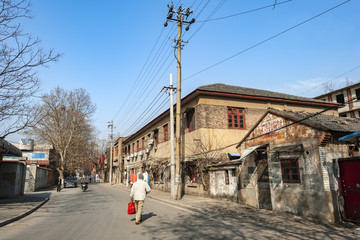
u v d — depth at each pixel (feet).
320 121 31.40
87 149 156.15
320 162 28.86
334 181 28.40
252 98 65.46
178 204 45.24
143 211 36.91
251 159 41.52
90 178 215.10
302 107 71.92
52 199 60.34
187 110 65.51
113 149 195.21
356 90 118.32
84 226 26.00
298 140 32.24
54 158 140.67
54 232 23.50
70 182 119.75
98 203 47.88
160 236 21.38
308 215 30.04
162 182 83.35
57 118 120.37
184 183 66.03
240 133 62.39
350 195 26.68
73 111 130.00
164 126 84.89
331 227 25.21
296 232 23.45
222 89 64.28
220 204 43.57
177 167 54.24
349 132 29.63
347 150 31.01
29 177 88.89
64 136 126.31
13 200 53.72
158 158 87.40
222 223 28.12
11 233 23.50
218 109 61.77
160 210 38.42
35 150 133.08
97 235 21.83
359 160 26.07
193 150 61.72
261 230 24.38
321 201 28.50
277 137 35.91
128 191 89.30
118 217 31.40
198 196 57.93
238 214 34.04
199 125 59.82
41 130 118.73
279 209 34.47
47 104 118.83
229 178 47.03
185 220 29.73
